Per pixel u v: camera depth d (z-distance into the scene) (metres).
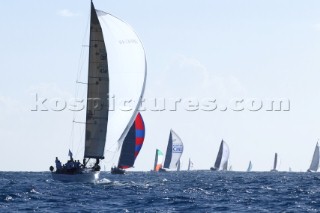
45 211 171.88
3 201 195.25
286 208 189.75
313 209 187.88
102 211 174.00
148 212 174.25
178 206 190.12
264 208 189.00
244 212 179.00
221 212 177.88
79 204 189.25
